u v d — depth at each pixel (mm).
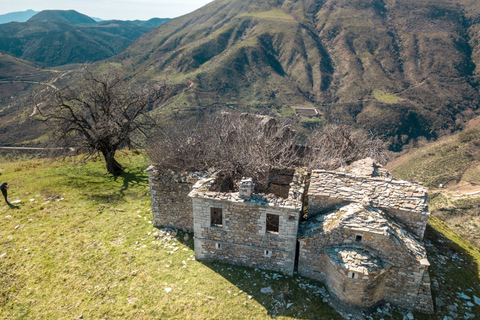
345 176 13375
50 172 23875
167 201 15953
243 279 12953
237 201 12289
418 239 11969
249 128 20562
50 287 12117
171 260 14016
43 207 17562
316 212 13305
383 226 11195
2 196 18547
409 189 12469
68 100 21484
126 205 18828
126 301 11703
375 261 11211
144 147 28875
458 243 16719
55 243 14492
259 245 13094
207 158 17109
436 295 12359
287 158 19531
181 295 12055
